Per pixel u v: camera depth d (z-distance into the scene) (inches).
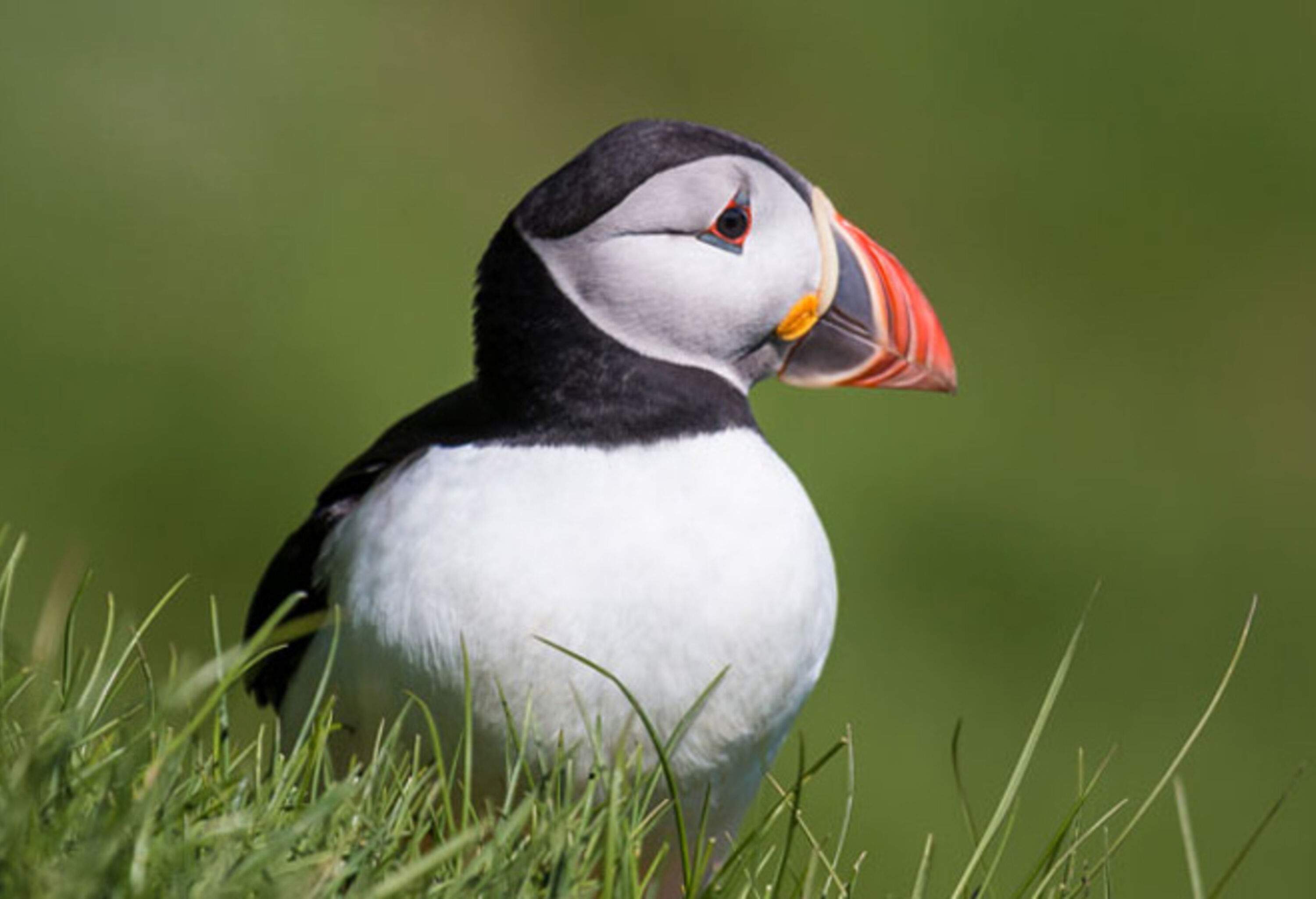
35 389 592.7
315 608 239.0
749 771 235.9
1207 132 818.2
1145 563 609.9
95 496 568.7
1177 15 851.4
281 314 644.1
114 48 737.6
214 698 189.3
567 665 220.5
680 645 222.7
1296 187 807.1
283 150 722.8
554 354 234.7
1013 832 476.4
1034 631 567.5
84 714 194.9
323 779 215.9
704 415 235.1
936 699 526.6
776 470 236.5
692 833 235.8
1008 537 596.1
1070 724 534.6
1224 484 661.3
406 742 227.1
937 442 615.5
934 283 742.5
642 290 235.8
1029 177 793.6
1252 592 606.5
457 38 805.9
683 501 226.5
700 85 821.2
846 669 524.1
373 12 804.0
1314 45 851.4
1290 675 573.9
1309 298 752.3
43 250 645.3
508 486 225.6
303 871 182.5
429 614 221.3
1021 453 637.9
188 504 573.9
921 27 839.7
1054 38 841.5
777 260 244.7
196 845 179.5
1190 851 207.3
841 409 602.2
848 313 253.1
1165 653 573.0
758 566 226.2
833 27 840.3
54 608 212.5
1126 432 676.1
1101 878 370.3
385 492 231.9
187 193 689.0
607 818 201.8
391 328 653.9
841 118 815.1
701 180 239.1
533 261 238.1
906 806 476.4
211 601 208.8
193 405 602.5
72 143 694.5
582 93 810.2
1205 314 745.6
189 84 732.0
